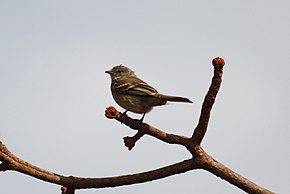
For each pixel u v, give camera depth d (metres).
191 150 9.17
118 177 8.71
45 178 8.45
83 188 8.66
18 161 8.35
